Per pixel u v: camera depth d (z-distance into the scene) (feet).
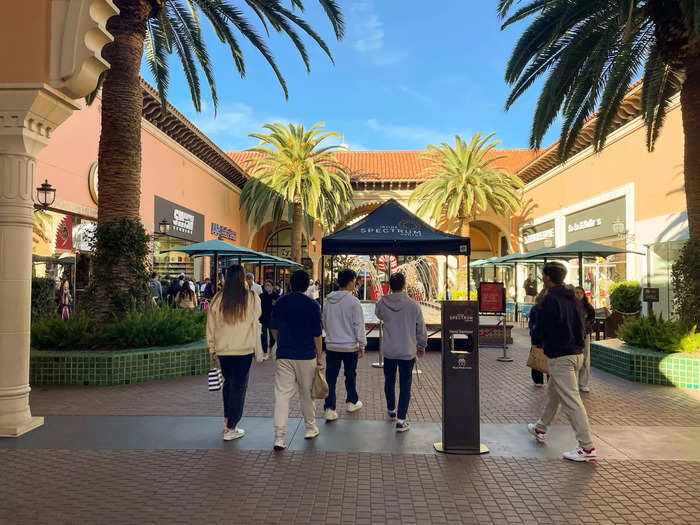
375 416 19.93
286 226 122.62
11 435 16.70
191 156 77.97
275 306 16.62
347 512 11.42
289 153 86.07
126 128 31.89
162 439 16.52
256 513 11.30
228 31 40.37
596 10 31.83
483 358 36.86
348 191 102.63
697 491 12.71
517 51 36.01
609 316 47.44
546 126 37.88
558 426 18.58
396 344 17.99
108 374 25.31
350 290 20.16
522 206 106.63
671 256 53.11
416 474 13.74
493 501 12.09
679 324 29.35
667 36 29.99
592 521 11.12
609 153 67.51
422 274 87.04
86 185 50.85
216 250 43.60
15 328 17.51
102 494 12.20
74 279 49.39
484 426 18.60
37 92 16.97
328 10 36.58
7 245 17.53
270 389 24.91
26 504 11.62
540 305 15.94
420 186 94.22
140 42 32.89
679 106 51.39
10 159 17.61
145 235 31.99
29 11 17.22
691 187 30.12
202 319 35.73
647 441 16.76
